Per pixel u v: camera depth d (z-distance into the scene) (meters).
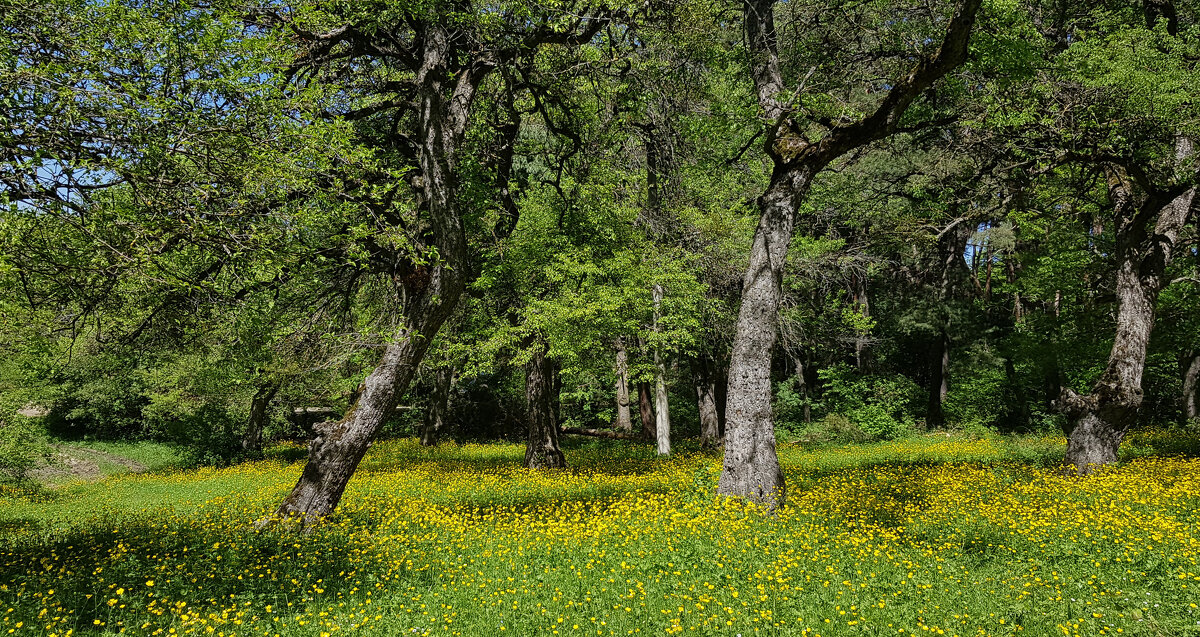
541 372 18.41
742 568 6.66
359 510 10.62
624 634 5.18
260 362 17.73
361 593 6.30
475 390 35.88
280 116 6.48
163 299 7.37
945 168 17.12
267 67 6.59
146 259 5.75
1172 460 13.44
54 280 5.95
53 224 5.77
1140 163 12.67
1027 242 23.14
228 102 6.34
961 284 30.95
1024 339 20.42
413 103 10.70
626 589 6.16
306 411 35.06
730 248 19.25
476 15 10.09
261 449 29.19
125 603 6.00
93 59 5.65
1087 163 13.28
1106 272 18.41
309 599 6.05
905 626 5.15
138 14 5.64
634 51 13.21
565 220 16.58
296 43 9.48
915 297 31.00
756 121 11.62
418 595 6.12
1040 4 13.59
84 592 6.39
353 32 9.88
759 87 11.58
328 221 7.91
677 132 15.62
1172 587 5.84
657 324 20.28
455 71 11.19
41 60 5.58
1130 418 12.95
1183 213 13.45
